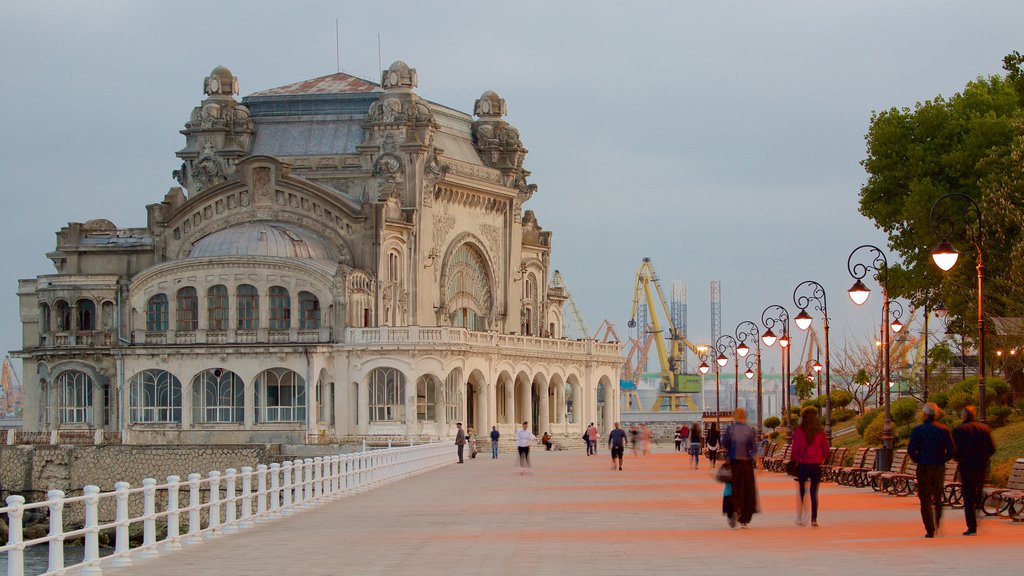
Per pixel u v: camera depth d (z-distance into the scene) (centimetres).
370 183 15262
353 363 13488
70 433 14138
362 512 5769
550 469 9750
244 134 15788
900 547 3841
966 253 9769
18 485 12756
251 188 14750
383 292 14450
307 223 14625
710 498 6397
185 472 12462
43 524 12150
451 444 11300
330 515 5634
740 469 4562
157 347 13750
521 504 6088
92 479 12612
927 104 11194
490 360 14312
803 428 4581
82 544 9988
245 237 14062
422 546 4181
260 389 13588
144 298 14025
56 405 14375
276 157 15275
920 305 11331
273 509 5528
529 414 15200
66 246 15288
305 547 4262
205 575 3566
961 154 10594
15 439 14350
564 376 16038
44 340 14488
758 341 11425
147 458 12519
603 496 6594
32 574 7681
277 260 13662
